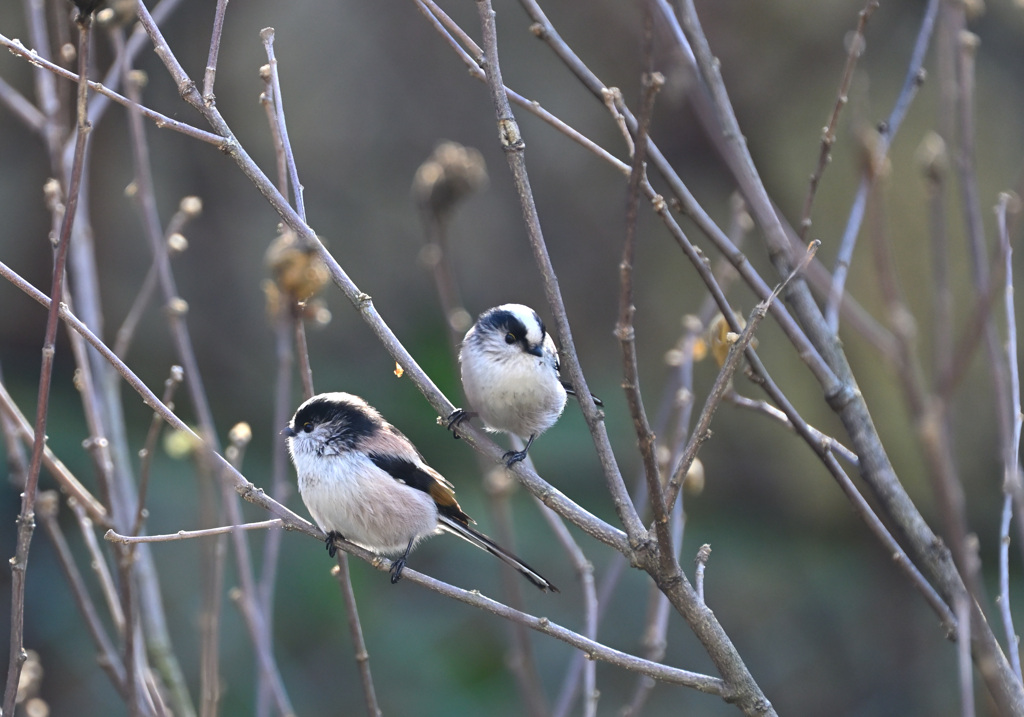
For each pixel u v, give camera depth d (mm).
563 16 16562
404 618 13797
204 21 16016
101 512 5977
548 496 5223
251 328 16438
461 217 16906
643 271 16500
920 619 14844
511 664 6887
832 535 15758
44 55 6934
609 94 5230
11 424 5840
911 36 14898
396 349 5328
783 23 15203
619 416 16047
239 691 12297
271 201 5098
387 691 13008
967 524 14555
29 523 4711
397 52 17109
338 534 6996
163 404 5340
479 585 14156
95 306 6902
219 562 5746
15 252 15492
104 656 5758
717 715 13531
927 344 13508
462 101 17250
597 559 14719
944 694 14156
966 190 4715
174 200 16016
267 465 15227
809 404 15062
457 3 16953
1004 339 13227
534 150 16938
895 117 5723
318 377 16359
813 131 15016
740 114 15602
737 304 14992
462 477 15617
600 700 13414
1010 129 14305
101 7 4387
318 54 16766
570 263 16938
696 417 15648
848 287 13734
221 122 5070
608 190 16797
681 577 4703
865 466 5258
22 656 4684
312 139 16781
